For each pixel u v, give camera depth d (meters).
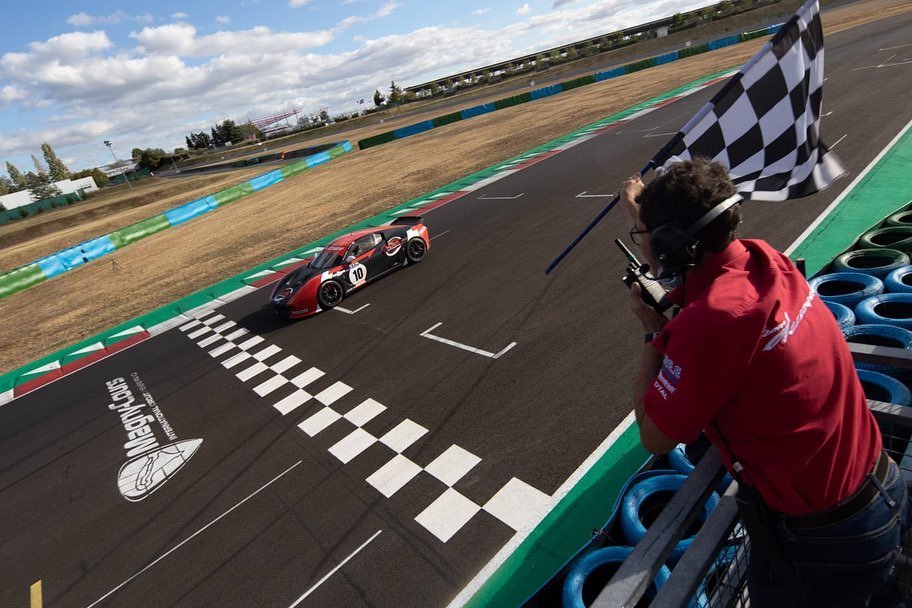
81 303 15.28
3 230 49.88
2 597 4.62
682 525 1.17
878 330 4.17
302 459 5.47
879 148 10.24
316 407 6.39
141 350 10.02
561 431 4.89
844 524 1.07
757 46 34.22
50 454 6.93
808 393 1.00
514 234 11.09
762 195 1.98
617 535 3.74
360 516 4.50
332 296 9.48
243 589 4.06
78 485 6.04
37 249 31.28
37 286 20.14
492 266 9.55
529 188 14.80
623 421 4.81
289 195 26.14
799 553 1.13
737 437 1.08
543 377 5.77
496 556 3.82
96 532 5.16
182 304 12.45
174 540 4.77
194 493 5.37
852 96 14.84
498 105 40.41
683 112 19.41
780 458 1.04
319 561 4.14
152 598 4.19
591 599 3.31
